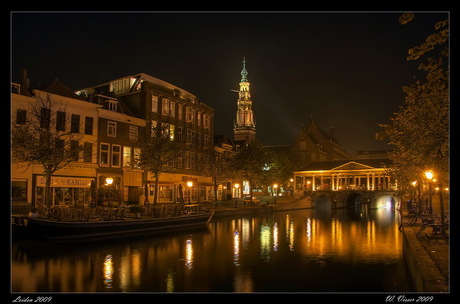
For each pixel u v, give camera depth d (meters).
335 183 96.94
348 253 22.20
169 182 43.56
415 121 13.60
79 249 21.28
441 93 10.62
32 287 14.07
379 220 47.06
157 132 38.44
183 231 31.44
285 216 52.59
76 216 24.41
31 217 22.89
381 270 17.77
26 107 30.81
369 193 73.75
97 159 37.34
